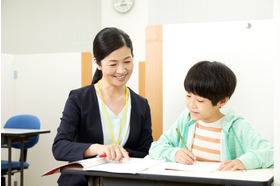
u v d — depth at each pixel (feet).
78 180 3.94
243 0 13.50
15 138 8.17
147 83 6.06
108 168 2.84
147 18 14.47
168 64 5.90
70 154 3.52
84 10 16.58
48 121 10.04
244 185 2.34
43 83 10.14
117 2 14.69
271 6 13.12
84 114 4.30
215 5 13.92
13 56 10.43
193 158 3.28
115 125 4.48
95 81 4.92
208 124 4.08
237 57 5.49
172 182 2.68
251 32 5.44
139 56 14.48
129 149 4.41
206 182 2.44
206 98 3.54
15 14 17.74
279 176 2.57
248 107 5.40
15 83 10.42
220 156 3.94
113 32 4.09
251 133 3.66
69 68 9.91
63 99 9.92
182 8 14.33
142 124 4.78
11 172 7.97
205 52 5.69
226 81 3.58
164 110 5.87
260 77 5.36
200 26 5.73
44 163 10.00
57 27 16.99
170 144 4.22
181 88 5.81
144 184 2.75
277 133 2.61
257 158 3.03
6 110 10.21
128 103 4.67
